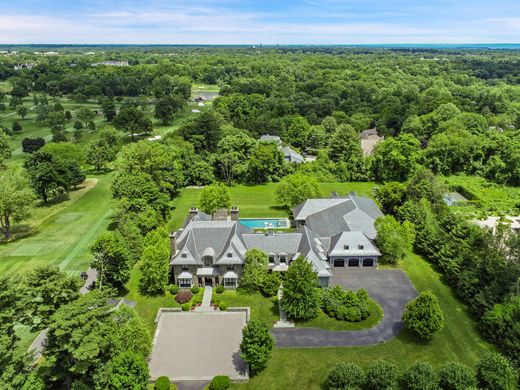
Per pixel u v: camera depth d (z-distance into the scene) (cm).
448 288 6906
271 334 5738
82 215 10112
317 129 16562
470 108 19150
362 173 13212
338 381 4634
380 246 7669
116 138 15962
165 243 6788
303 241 7206
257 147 13388
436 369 5091
